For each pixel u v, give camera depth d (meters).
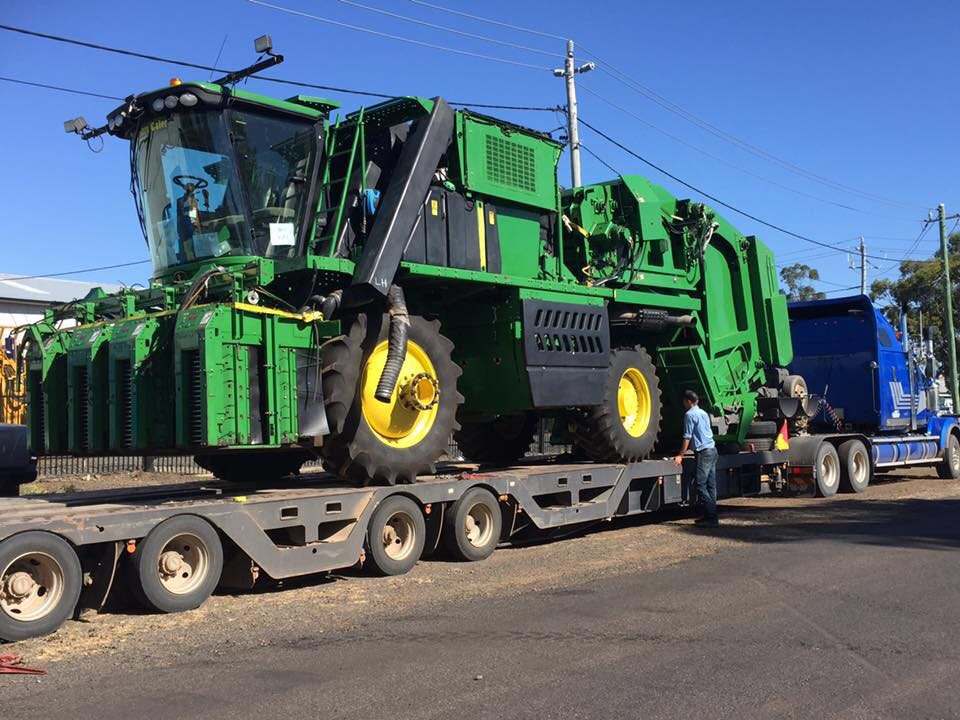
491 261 10.48
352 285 8.65
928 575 8.32
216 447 7.70
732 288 14.91
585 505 10.99
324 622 6.82
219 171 8.73
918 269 43.22
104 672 5.54
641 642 6.11
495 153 10.62
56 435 8.85
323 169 9.66
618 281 12.34
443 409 9.57
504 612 7.05
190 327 7.64
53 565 6.43
